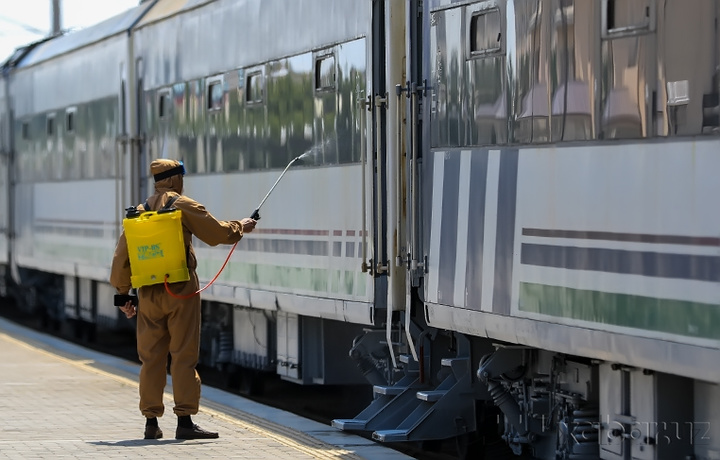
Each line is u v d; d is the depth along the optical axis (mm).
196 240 35188
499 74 20656
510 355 22031
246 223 22812
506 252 20250
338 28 26469
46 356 39844
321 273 27281
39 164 52250
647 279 16781
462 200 21703
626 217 17266
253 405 29547
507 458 24297
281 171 29531
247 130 31625
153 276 21844
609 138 17719
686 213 16094
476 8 21344
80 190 46188
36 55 54938
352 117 25766
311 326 29844
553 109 19078
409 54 23531
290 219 28953
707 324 15617
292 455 21328
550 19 19188
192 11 35531
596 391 19938
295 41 28750
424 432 23344
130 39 40938
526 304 19656
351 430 24594
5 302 72688
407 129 23625
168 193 22375
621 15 17500
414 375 24750
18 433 23797
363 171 24812
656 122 16750
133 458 20797
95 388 31156
